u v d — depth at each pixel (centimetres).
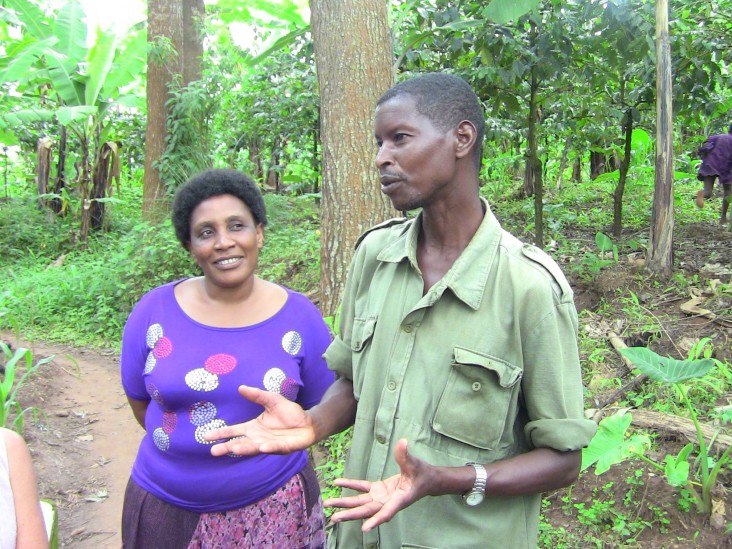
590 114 689
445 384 136
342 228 459
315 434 149
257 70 891
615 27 516
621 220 680
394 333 145
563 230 719
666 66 504
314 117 888
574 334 138
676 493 293
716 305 459
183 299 206
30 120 973
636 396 378
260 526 197
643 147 945
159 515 195
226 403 193
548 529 290
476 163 143
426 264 147
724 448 316
